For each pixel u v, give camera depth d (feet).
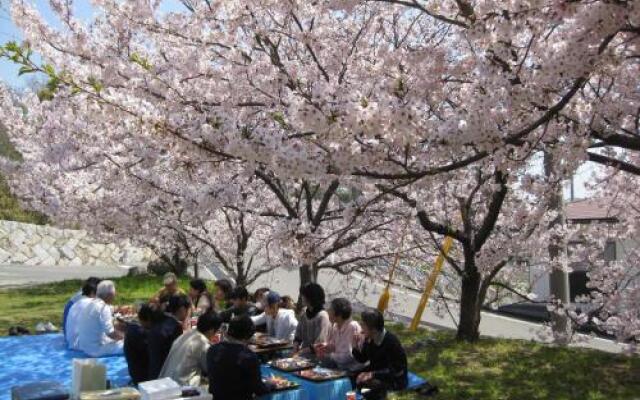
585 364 24.38
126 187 28.50
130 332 19.54
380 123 11.19
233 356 15.02
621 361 25.02
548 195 18.74
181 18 19.34
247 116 18.26
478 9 11.92
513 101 12.25
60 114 24.95
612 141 13.58
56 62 18.94
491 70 12.57
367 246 34.58
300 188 30.60
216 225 38.42
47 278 70.64
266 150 12.28
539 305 49.26
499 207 25.11
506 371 23.27
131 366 19.56
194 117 15.67
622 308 25.81
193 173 18.54
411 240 32.91
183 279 58.90
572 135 12.91
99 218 32.01
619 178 26.63
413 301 53.88
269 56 19.66
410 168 13.42
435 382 21.54
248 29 19.92
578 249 29.89
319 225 29.91
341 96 12.41
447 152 12.96
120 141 21.95
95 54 19.43
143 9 19.16
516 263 33.96
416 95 14.92
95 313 24.41
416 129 11.64
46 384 14.69
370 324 18.04
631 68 15.16
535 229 25.48
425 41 23.90
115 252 95.61
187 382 16.57
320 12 18.62
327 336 20.83
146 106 16.84
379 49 18.75
